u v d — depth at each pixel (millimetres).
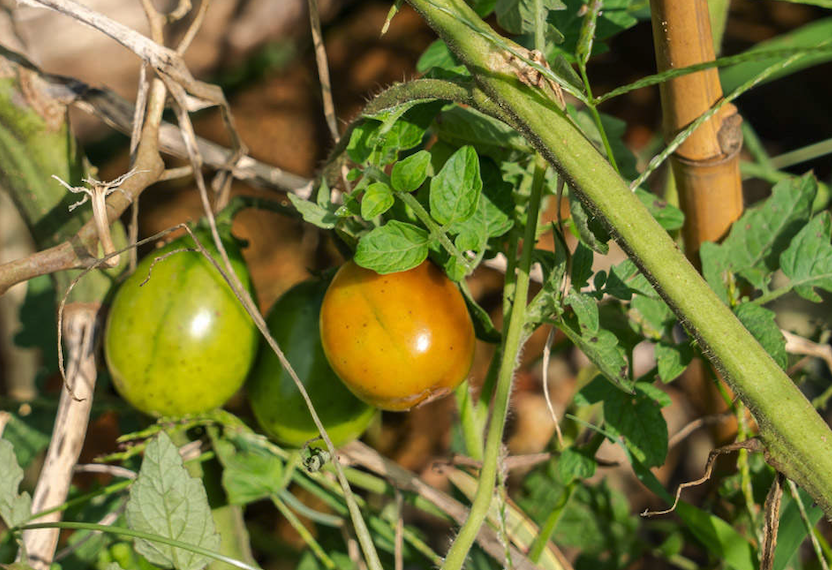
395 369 597
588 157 550
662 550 766
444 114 628
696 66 541
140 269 649
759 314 628
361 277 603
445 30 559
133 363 641
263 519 878
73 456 671
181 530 625
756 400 544
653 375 672
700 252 654
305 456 610
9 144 677
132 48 638
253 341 653
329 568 682
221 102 661
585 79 584
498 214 615
